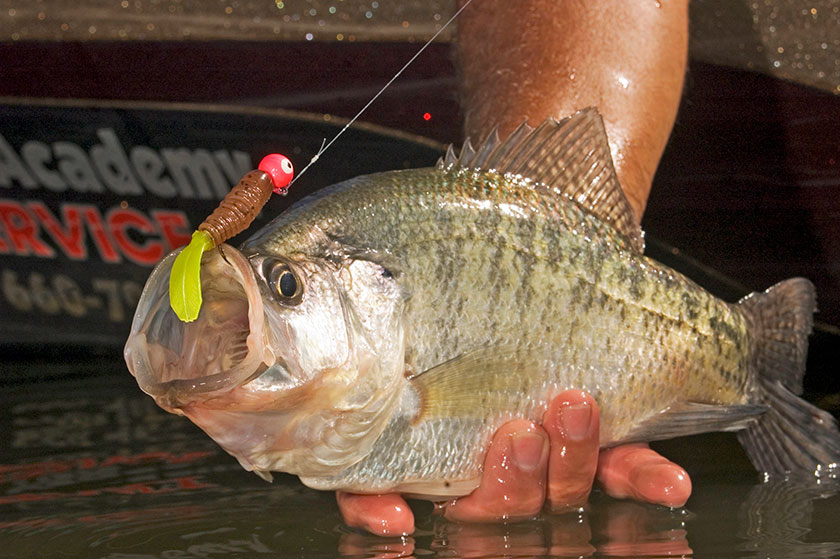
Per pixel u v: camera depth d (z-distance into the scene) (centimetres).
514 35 92
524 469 78
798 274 118
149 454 92
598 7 92
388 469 77
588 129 81
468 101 92
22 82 128
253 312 71
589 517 80
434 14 120
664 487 80
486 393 77
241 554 76
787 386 85
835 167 117
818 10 116
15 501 84
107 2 125
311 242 76
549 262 79
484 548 76
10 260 137
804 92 116
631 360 80
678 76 93
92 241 134
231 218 72
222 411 74
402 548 77
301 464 76
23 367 129
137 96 127
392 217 77
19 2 126
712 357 82
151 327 72
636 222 82
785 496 82
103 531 79
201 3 123
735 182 119
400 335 76
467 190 78
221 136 126
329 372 75
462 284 77
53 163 131
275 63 123
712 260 120
